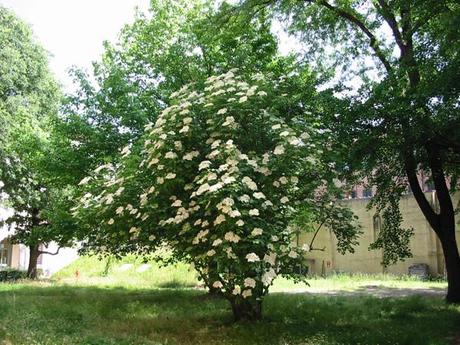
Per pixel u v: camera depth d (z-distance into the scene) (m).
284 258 8.69
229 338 8.91
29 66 28.52
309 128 9.86
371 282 21.28
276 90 10.93
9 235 31.70
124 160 10.32
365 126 10.48
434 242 24.97
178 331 9.65
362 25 14.48
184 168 8.91
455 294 13.31
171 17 18.20
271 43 16.81
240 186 7.96
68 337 8.31
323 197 11.38
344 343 8.39
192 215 8.68
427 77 10.16
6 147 24.61
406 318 10.89
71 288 20.38
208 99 9.49
